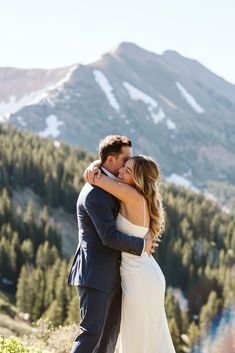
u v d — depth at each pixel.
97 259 5.70
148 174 5.94
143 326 5.93
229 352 64.38
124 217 5.93
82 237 5.81
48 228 103.94
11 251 87.12
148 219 6.00
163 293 6.07
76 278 5.78
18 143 148.50
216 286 96.25
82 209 5.77
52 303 65.06
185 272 106.31
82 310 5.78
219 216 145.25
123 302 6.00
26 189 129.62
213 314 74.81
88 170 5.80
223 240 134.75
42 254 89.19
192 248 115.94
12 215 102.69
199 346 64.88
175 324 61.00
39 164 133.38
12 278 85.81
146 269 5.91
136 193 5.86
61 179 132.38
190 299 95.81
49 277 74.56
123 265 5.93
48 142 163.62
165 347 6.03
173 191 158.25
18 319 68.44
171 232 120.56
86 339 5.64
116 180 5.93
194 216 135.38
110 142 5.98
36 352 6.52
